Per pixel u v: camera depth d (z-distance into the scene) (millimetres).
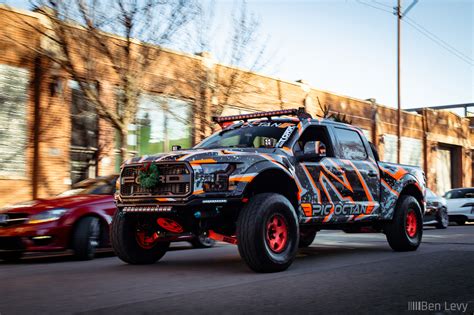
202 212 6328
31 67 16078
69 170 16922
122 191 6824
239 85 20156
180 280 6043
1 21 15414
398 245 8914
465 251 8828
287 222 6652
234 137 7816
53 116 16516
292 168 6949
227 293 5168
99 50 14875
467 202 20828
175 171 6309
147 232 7406
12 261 9320
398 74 29656
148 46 15422
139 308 4516
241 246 6320
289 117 7836
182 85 19188
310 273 6449
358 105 31453
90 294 5211
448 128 41094
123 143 14930
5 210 8836
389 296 4977
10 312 4453
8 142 15594
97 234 9047
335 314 4277
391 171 8875
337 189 7699
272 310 4410
